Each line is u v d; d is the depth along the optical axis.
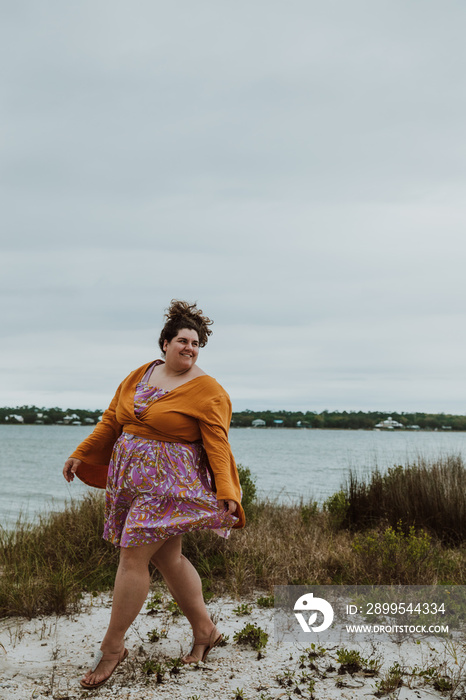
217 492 3.05
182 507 3.08
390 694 2.83
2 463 32.50
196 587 3.26
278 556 5.23
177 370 3.29
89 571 4.83
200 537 5.43
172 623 3.83
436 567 5.14
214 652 3.38
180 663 3.15
